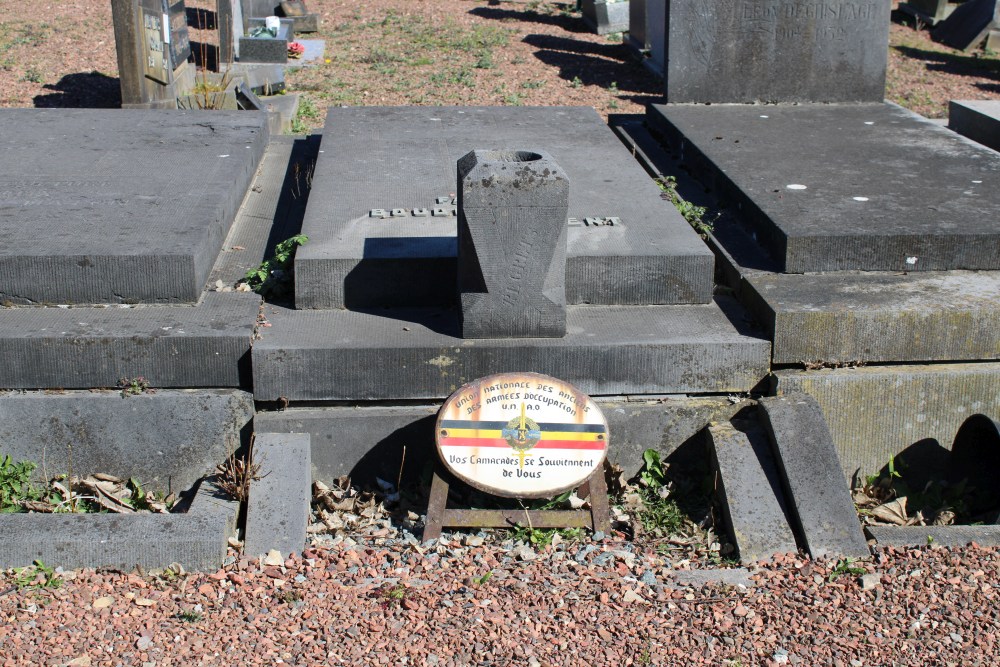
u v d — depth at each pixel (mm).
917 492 2799
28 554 2389
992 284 2969
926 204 3271
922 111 5582
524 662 2188
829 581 2422
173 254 2863
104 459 2734
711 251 3111
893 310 2793
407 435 2727
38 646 2180
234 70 5848
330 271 2904
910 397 2797
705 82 4473
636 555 2521
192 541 2404
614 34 7324
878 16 4430
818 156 3762
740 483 2615
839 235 3029
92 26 7238
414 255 2926
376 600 2334
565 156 3791
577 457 2574
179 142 3854
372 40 7094
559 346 2734
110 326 2754
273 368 2695
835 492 2566
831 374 2779
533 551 2514
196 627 2248
